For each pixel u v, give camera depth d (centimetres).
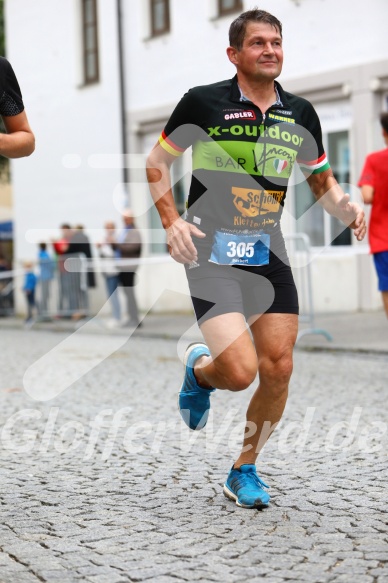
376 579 420
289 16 2052
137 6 2494
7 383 1172
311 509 549
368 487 598
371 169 1034
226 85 535
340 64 1959
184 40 2344
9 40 2953
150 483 627
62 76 2759
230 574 433
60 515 549
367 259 1894
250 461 573
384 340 1445
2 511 561
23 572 445
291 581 421
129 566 448
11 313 2738
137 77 2523
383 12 1866
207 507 559
